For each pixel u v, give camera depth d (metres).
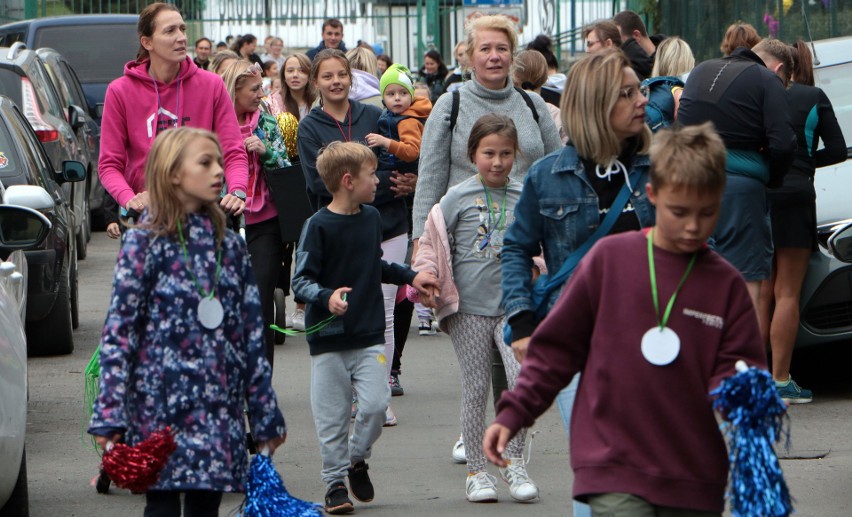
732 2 22.95
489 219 8.48
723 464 5.20
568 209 6.30
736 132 9.88
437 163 9.09
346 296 8.23
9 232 8.79
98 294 18.28
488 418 10.93
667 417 5.15
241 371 6.34
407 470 9.39
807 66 11.02
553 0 31.16
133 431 6.13
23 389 7.75
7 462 7.16
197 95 8.85
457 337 8.56
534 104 9.22
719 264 5.22
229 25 40.03
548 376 5.36
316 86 10.87
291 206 10.68
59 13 37.44
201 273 6.23
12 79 17.91
